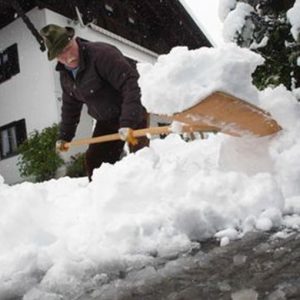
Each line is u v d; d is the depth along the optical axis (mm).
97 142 3377
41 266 1397
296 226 1525
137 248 1481
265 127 2004
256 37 3496
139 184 1975
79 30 11523
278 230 1506
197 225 1566
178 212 1578
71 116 3650
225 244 1436
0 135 12000
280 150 2014
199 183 1805
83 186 3055
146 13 14578
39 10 10891
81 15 11328
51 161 9812
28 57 11266
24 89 11375
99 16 12312
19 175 11430
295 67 3455
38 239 1710
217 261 1266
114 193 1914
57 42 2994
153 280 1200
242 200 1713
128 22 14055
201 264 1263
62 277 1293
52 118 10758
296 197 1821
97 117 3432
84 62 3105
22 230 1751
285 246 1294
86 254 1425
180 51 1778
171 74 1710
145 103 1788
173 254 1424
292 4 3580
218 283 1096
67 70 3258
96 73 3129
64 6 11156
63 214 2062
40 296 1213
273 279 1055
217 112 1802
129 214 1789
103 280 1271
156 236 1530
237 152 2100
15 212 1795
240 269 1165
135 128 3012
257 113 1862
